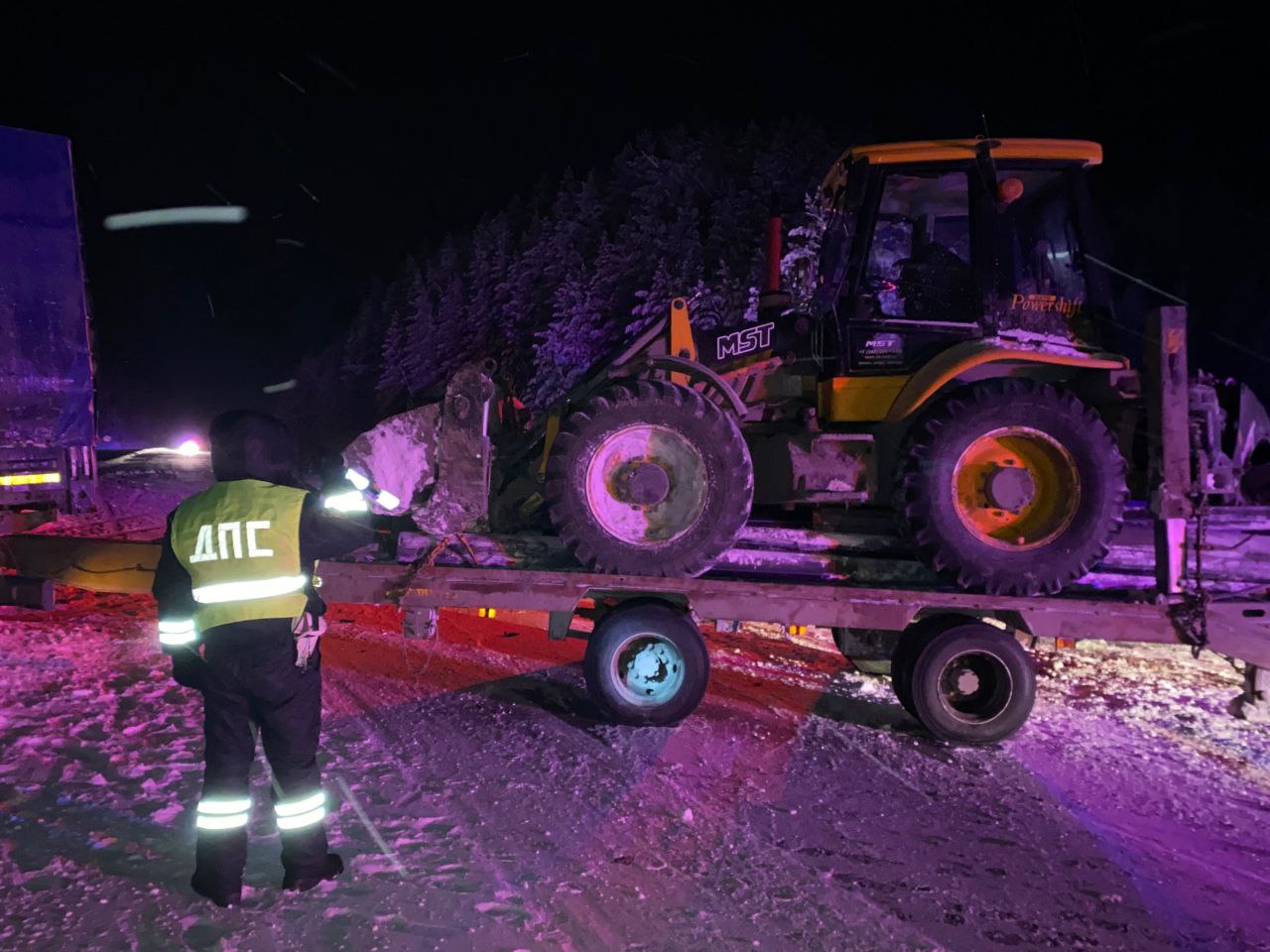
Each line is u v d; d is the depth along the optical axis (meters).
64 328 8.19
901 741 5.33
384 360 75.00
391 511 4.23
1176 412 5.23
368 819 3.82
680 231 48.81
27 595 7.12
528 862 3.52
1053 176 5.93
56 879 3.18
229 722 3.14
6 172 7.89
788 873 3.55
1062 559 5.36
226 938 2.88
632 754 4.86
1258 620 5.29
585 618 5.84
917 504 5.32
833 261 5.92
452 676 6.25
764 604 5.35
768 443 5.96
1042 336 5.71
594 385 6.12
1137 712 6.13
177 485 22.59
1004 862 3.77
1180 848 3.99
